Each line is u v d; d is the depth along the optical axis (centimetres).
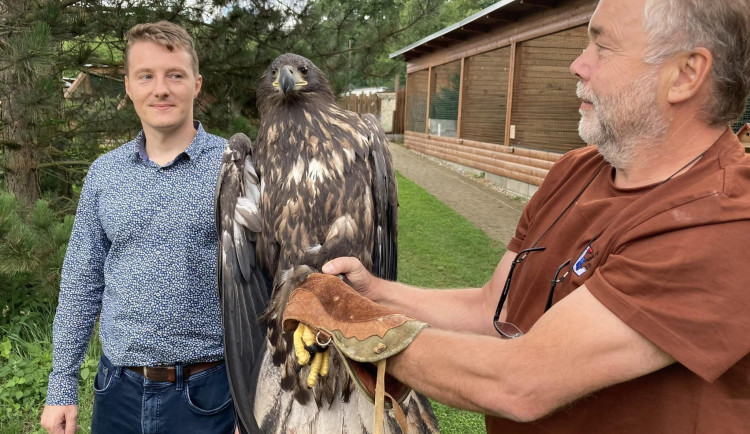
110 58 511
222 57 546
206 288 231
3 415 353
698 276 114
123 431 239
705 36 126
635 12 134
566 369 123
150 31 222
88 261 238
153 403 233
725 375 123
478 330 200
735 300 112
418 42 1616
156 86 222
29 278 448
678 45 129
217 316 235
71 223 404
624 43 136
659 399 129
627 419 134
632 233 128
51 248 383
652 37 131
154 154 236
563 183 177
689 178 129
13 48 378
